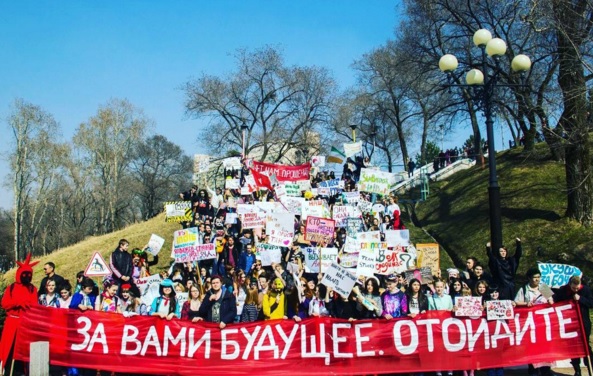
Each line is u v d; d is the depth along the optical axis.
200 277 16.34
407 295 12.09
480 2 32.91
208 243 18.59
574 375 12.00
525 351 11.55
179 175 78.81
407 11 40.44
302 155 55.66
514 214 29.03
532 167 33.75
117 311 12.66
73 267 31.50
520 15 24.89
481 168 38.62
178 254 17.48
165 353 11.44
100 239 38.81
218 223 22.23
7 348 11.27
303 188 25.62
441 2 35.84
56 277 12.73
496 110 31.88
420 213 36.09
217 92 49.94
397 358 11.48
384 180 23.39
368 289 12.07
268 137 50.97
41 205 68.50
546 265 13.53
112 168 67.69
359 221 21.06
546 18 22.69
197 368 11.40
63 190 70.06
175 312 12.34
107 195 67.81
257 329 11.53
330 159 31.27
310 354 11.48
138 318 11.54
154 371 11.39
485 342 11.54
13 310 11.40
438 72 39.16
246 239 19.11
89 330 11.45
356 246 16.61
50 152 64.25
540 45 25.33
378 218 23.16
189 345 11.47
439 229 31.84
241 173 29.89
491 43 14.47
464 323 11.59
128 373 11.73
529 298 12.17
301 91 51.22
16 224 60.81
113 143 67.19
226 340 11.51
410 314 11.58
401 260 16.17
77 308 11.91
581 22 22.53
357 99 56.19
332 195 26.36
